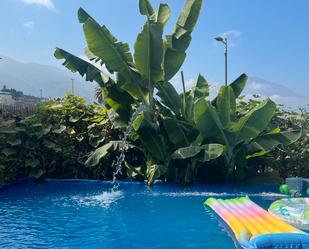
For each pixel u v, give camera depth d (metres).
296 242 6.21
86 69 13.52
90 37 12.52
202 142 13.22
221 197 11.45
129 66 13.35
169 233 7.54
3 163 13.14
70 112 15.41
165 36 13.80
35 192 12.30
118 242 6.97
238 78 14.77
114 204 10.30
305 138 15.21
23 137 13.80
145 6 14.60
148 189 12.81
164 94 14.22
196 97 14.84
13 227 7.97
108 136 15.11
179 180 13.60
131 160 14.76
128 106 14.19
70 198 11.25
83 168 14.86
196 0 14.12
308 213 8.12
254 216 8.23
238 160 13.45
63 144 14.66
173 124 13.47
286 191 11.79
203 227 7.95
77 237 7.29
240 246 6.65
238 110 15.80
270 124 14.98
